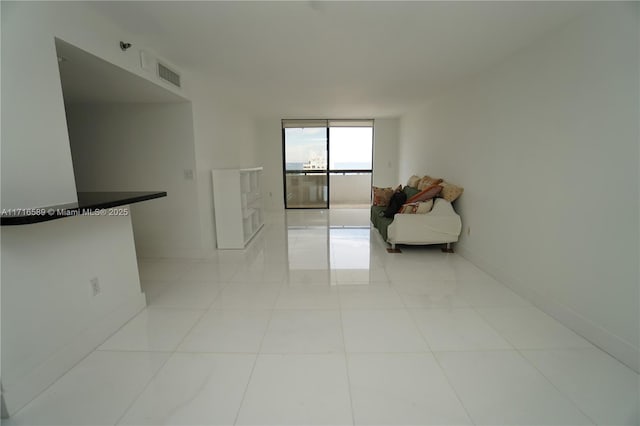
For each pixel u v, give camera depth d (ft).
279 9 6.08
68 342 5.41
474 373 5.25
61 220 5.28
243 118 18.03
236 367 5.46
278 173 22.95
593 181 5.97
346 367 5.43
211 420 4.35
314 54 8.59
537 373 5.23
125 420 4.35
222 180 12.72
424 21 6.58
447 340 6.22
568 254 6.60
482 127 10.19
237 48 8.13
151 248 11.94
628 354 5.36
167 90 9.10
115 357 5.78
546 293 7.30
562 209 6.76
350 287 8.94
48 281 5.04
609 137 5.61
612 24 5.48
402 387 4.94
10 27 4.46
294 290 8.77
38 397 4.77
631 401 4.59
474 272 10.07
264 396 4.79
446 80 11.28
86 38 5.94
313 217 20.51
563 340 6.18
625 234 5.36
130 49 7.27
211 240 12.70
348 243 13.94
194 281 9.53
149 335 6.51
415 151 18.24
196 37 7.39
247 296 8.40
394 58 8.93
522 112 8.09
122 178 11.32
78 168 11.28
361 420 4.33
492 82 9.55
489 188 9.78
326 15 6.34
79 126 11.04
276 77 10.90
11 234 4.45
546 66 7.18
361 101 15.47
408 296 8.29
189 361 5.65
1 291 4.35
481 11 6.12
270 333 6.54
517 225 8.36
